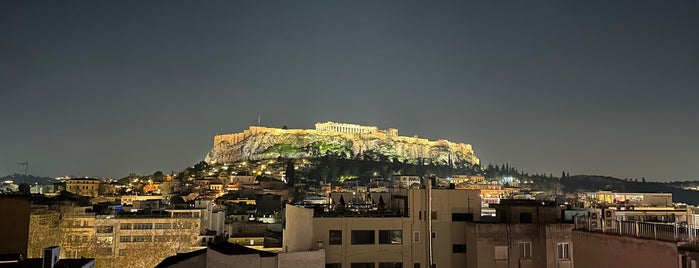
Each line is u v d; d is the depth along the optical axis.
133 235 129.38
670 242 21.39
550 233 46.88
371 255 50.59
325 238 50.19
